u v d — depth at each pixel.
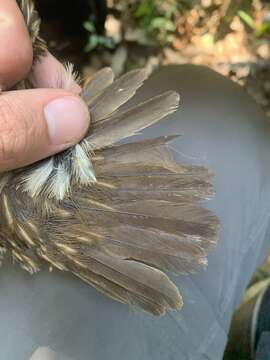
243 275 0.16
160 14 0.30
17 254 0.14
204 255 0.12
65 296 0.14
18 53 0.13
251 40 0.30
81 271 0.13
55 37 0.29
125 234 0.12
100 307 0.14
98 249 0.12
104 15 0.30
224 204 0.16
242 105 0.19
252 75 0.29
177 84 0.19
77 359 0.14
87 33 0.30
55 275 0.15
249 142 0.18
